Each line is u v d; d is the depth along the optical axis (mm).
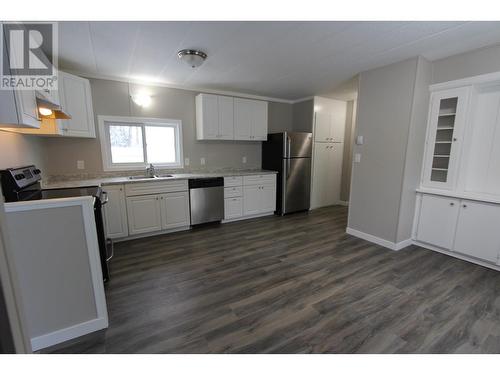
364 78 3123
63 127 2633
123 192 3066
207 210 3746
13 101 1438
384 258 2738
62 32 2031
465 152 2686
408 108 2697
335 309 1876
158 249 2955
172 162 4004
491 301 1970
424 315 1808
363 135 3201
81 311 1584
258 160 4863
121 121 3461
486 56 2389
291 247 3037
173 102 3809
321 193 5090
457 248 2707
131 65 2869
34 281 1437
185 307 1894
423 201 2975
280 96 4676
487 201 2428
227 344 1539
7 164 1954
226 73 3209
